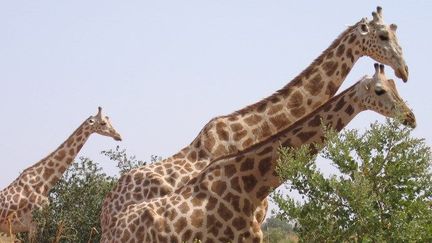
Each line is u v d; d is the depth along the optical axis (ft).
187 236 71.20
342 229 60.49
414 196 61.11
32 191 134.00
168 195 74.79
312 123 71.10
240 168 72.18
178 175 79.97
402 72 79.05
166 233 71.51
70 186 120.26
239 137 79.61
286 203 61.57
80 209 118.73
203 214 71.61
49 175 136.15
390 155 61.11
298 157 62.90
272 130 79.51
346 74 81.51
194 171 80.02
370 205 59.00
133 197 80.38
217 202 71.92
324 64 81.41
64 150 138.51
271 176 71.41
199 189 73.10
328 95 80.59
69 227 115.14
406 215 59.67
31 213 128.57
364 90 70.28
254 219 72.54
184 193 73.56
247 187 71.87
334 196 60.75
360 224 59.57
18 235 135.03
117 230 75.97
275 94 80.38
